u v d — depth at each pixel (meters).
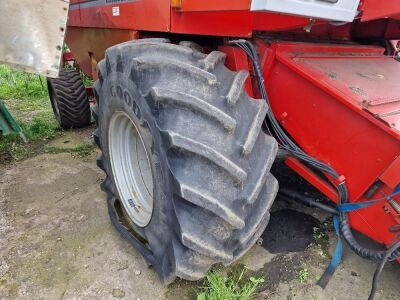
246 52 1.95
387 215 1.64
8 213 2.61
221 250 1.65
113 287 1.98
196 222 1.57
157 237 1.88
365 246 2.01
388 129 1.49
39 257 2.19
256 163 1.64
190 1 1.74
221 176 1.52
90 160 3.46
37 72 2.02
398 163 1.50
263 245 2.29
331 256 2.22
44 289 1.97
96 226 2.46
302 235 2.39
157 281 2.02
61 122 4.14
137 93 1.68
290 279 2.05
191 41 2.25
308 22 1.63
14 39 1.91
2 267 2.12
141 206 2.23
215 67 1.70
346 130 1.69
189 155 1.50
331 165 1.80
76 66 4.96
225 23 1.85
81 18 3.52
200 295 1.86
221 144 1.52
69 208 2.66
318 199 2.28
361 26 2.55
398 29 2.53
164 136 1.51
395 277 2.07
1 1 1.83
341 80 1.77
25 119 4.58
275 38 2.07
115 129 2.19
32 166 3.31
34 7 1.91
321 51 2.07
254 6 1.35
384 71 2.05
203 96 1.56
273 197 1.78
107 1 2.72
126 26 2.46
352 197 1.75
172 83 1.57
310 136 1.86
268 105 1.91
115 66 1.86
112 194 2.50
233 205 1.55
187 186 1.47
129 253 2.22
